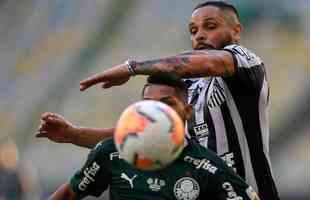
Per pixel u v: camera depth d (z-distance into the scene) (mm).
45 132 17922
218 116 16875
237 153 16781
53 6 95312
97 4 92875
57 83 85938
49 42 91750
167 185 15352
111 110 79625
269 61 77312
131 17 89125
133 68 14844
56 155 77688
